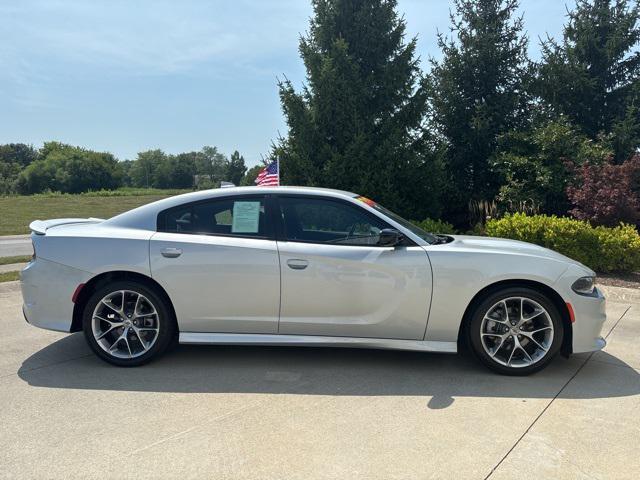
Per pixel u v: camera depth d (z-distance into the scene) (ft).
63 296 13.75
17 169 344.49
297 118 33.96
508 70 38.52
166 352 15.11
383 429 10.23
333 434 10.02
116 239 13.75
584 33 36.22
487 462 8.99
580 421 10.57
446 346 13.30
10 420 10.66
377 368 13.74
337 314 13.41
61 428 10.29
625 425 10.40
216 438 9.87
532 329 13.28
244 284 13.42
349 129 33.24
